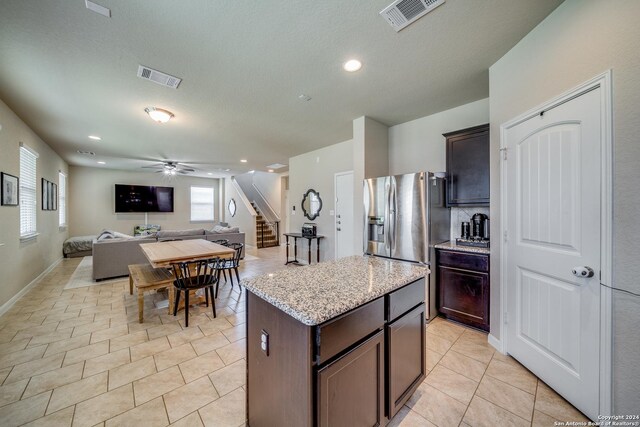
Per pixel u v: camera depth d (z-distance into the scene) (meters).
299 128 4.01
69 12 1.62
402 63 2.27
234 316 2.98
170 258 2.87
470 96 2.90
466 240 2.80
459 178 2.91
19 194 3.40
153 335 2.51
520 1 1.60
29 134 3.84
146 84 2.59
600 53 1.37
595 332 1.41
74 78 2.46
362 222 3.51
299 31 1.85
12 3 1.54
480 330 2.60
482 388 1.76
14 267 3.30
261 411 1.30
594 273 1.41
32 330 2.59
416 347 1.62
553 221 1.68
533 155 1.84
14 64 2.21
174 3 1.57
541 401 1.63
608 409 1.33
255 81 2.55
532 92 1.85
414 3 1.61
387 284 1.38
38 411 1.54
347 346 1.12
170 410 1.57
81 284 4.14
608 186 1.33
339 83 2.60
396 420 1.50
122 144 4.93
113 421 1.48
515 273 2.04
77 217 7.39
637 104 1.21
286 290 1.27
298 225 5.95
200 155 5.97
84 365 2.01
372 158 3.58
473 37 1.93
